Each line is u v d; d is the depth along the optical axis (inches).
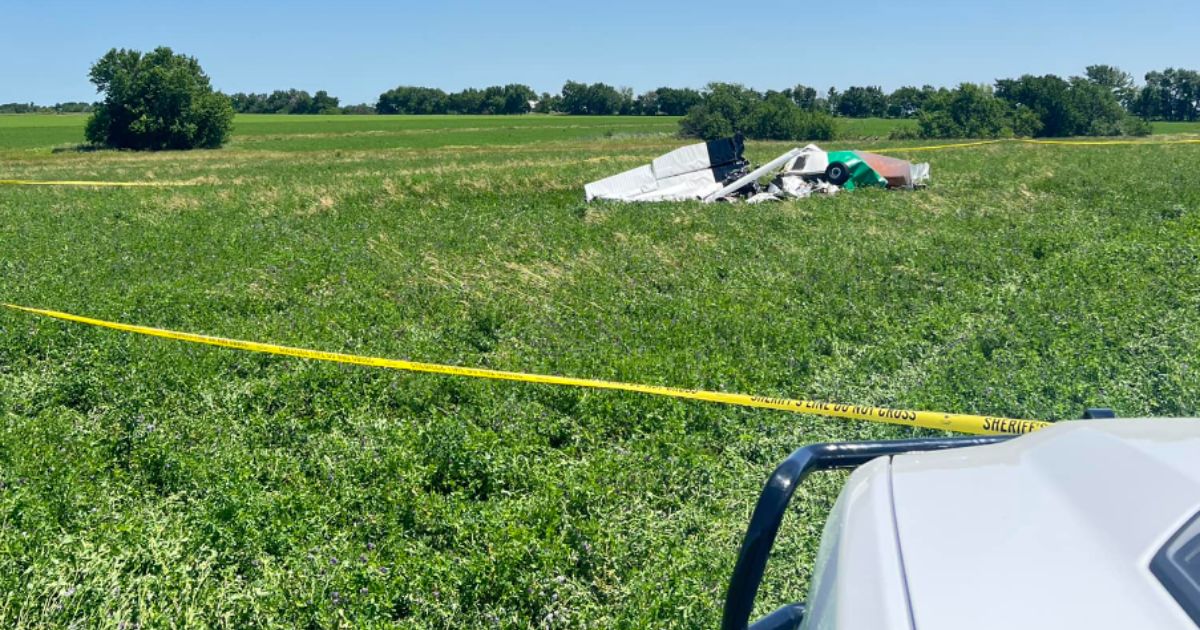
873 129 3671.3
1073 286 484.7
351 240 697.0
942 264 562.9
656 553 223.6
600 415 316.2
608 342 419.5
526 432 303.4
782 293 504.7
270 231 745.6
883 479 88.8
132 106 3024.1
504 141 3174.2
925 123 2881.4
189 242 698.2
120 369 367.9
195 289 534.9
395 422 310.7
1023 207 813.2
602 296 513.0
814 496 238.2
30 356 407.5
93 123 3063.5
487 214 830.5
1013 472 84.7
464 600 208.5
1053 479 80.7
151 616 196.7
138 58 3073.3
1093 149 1594.5
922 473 88.5
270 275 576.7
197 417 326.3
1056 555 69.1
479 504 252.1
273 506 242.1
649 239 684.1
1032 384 321.7
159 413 325.1
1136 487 74.9
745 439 290.4
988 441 109.0
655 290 531.5
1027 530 73.1
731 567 211.2
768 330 424.2
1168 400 305.4
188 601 205.0
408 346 410.3
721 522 236.8
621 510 246.8
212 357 382.9
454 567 215.8
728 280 548.4
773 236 690.8
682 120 3230.8
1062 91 3016.7
